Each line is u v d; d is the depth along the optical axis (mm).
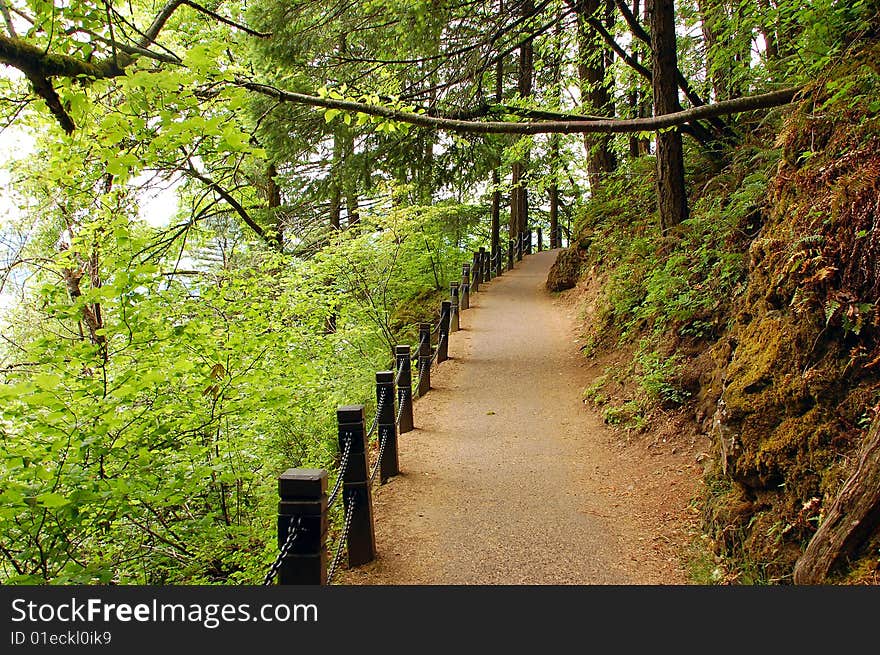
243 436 5715
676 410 6398
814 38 6055
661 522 4770
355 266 11320
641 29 9688
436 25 8750
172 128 4188
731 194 7277
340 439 4250
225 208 7312
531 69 15875
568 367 9781
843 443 3518
